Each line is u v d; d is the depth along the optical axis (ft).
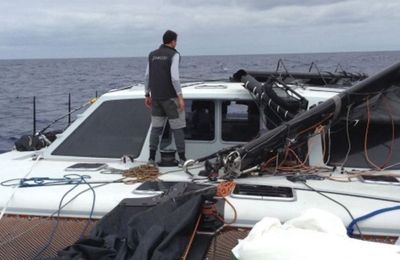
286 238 8.75
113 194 12.58
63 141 16.33
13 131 47.60
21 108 65.98
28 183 13.47
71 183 13.47
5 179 13.99
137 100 16.53
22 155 17.44
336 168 14.85
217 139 15.90
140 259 9.28
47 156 16.17
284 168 14.76
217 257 10.41
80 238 10.55
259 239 8.88
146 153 15.89
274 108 15.05
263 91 14.90
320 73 20.02
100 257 9.71
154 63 15.39
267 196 12.32
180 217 10.75
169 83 15.19
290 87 16.46
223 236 11.18
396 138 15.17
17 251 10.76
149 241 9.78
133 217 10.98
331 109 14.34
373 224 11.20
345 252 8.33
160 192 12.65
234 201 12.02
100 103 16.75
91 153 16.02
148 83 15.71
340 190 12.85
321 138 15.12
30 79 146.20
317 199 12.23
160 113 15.48
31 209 12.36
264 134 14.20
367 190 12.84
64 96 81.15
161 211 11.10
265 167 14.66
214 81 19.92
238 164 13.61
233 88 16.55
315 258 8.29
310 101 15.89
